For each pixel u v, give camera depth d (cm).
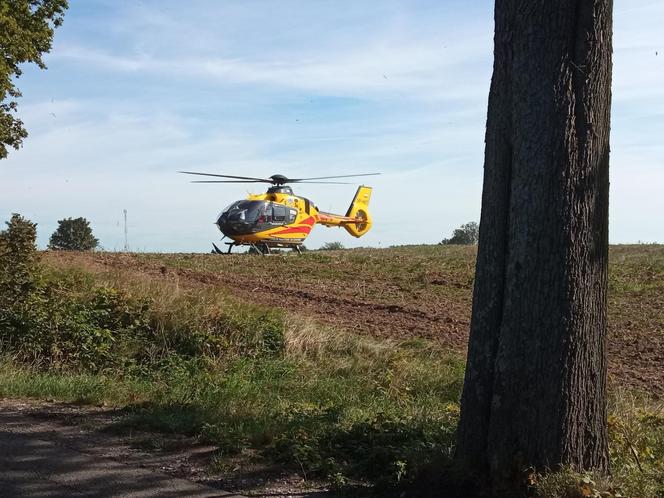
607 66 505
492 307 512
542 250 487
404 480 529
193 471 561
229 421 701
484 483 496
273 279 2011
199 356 1108
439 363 1142
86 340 1099
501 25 517
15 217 1194
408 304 1762
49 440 641
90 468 560
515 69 505
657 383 1123
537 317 486
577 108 492
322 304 1683
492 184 517
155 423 696
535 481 467
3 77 2098
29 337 1084
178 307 1215
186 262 2173
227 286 1798
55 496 494
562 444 482
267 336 1175
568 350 484
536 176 490
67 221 4059
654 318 1694
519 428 488
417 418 720
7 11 2145
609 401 829
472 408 516
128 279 1396
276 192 2820
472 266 2472
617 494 453
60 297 1190
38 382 895
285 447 604
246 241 2717
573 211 487
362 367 1106
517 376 490
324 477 552
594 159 496
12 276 1156
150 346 1135
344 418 719
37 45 2298
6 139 2330
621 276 2314
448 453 548
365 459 572
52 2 2345
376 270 2325
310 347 1179
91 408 789
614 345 1433
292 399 872
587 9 491
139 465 573
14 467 555
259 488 527
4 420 718
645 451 618
